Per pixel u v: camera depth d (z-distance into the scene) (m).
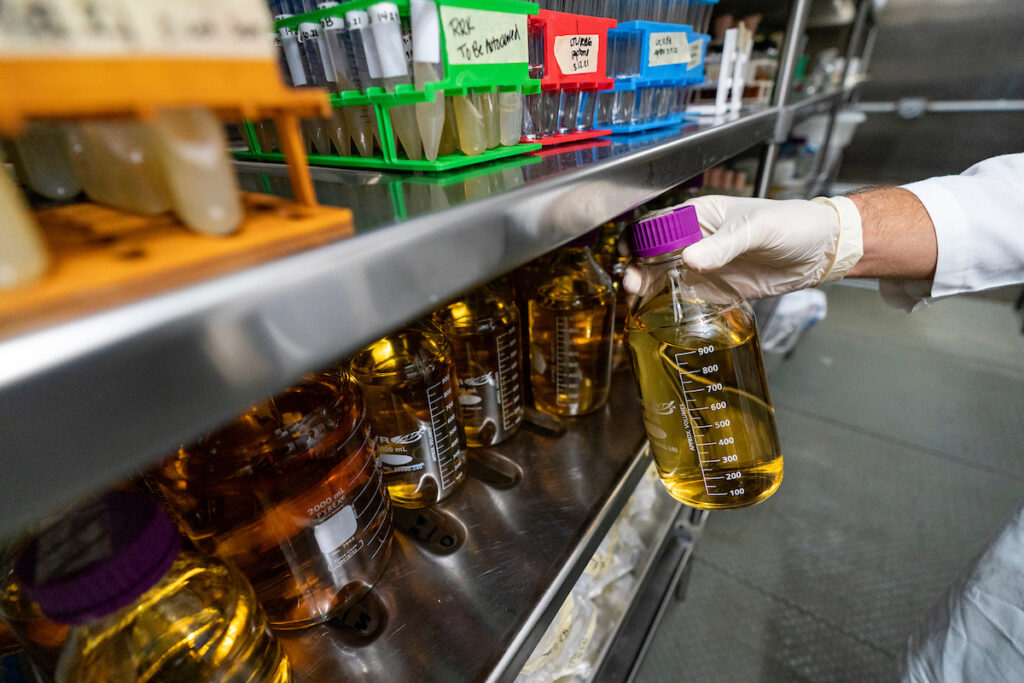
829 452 1.70
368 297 0.20
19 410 0.13
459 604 0.45
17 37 0.13
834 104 1.71
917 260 0.62
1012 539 0.64
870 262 0.63
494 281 0.62
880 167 2.34
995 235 0.59
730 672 1.12
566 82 0.53
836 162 2.28
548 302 0.65
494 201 0.27
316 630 0.43
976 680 0.65
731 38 0.85
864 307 2.64
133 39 0.14
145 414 0.15
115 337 0.14
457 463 0.55
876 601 1.24
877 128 2.29
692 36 0.75
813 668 1.12
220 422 0.17
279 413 0.42
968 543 1.36
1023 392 1.93
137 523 0.26
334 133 0.48
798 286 0.65
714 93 1.06
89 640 0.32
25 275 0.14
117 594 0.25
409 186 0.33
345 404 0.43
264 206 0.22
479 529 0.53
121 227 0.19
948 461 1.63
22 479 0.13
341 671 0.40
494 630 0.42
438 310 0.57
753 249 0.57
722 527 1.46
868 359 2.20
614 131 0.62
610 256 0.78
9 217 0.14
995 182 0.60
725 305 0.55
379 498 0.45
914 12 2.04
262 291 0.16
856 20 1.78
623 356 0.81
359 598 0.45
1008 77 1.97
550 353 0.67
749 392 0.53
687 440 0.53
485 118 0.44
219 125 0.18
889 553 1.35
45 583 0.24
